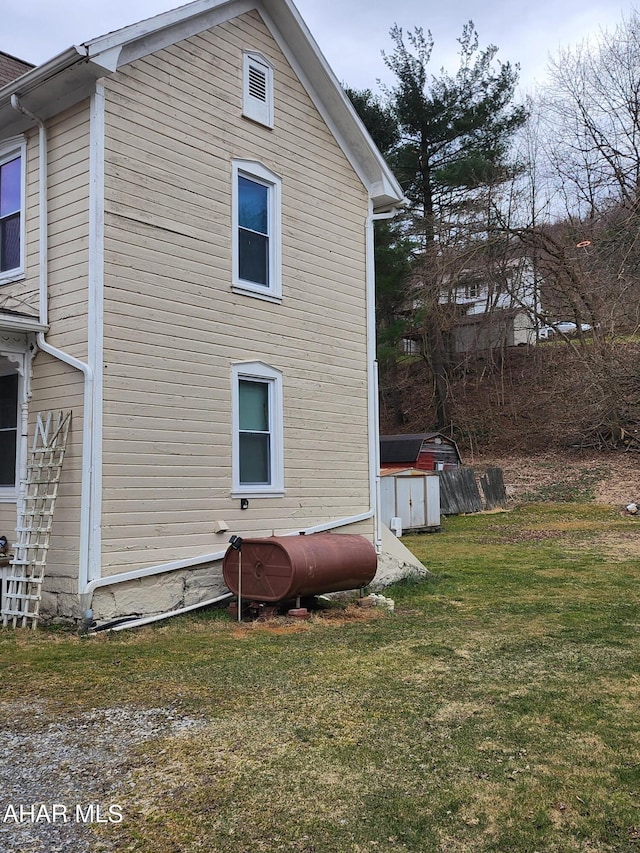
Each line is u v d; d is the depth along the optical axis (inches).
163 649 265.1
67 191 315.3
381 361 1167.6
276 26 403.2
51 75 304.5
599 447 1139.9
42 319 316.2
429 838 128.8
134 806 140.1
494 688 215.9
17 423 341.7
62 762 161.2
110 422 303.3
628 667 241.0
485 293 1343.5
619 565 510.9
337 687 216.5
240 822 133.8
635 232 840.3
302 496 397.7
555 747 169.6
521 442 1230.9
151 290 323.9
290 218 402.6
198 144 352.2
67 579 298.8
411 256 1155.3
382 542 446.0
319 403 414.0
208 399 346.9
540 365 1279.5
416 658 252.1
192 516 335.0
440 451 1005.8
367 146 445.7
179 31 345.1
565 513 879.1
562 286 932.6
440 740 173.8
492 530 781.9
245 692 211.8
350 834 129.8
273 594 315.9
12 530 334.0
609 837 129.3
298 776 153.2
